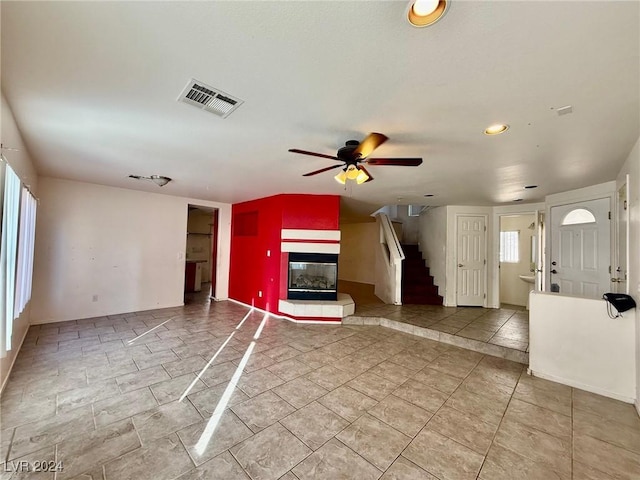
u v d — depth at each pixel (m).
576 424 2.09
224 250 6.55
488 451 1.80
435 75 1.54
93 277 4.75
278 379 2.71
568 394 2.53
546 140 2.38
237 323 4.62
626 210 2.83
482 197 4.87
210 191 5.07
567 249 4.21
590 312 2.62
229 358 3.19
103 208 4.83
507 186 4.02
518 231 6.20
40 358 3.07
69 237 4.50
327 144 2.62
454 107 1.88
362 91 1.72
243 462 1.66
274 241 5.16
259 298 5.50
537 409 2.29
